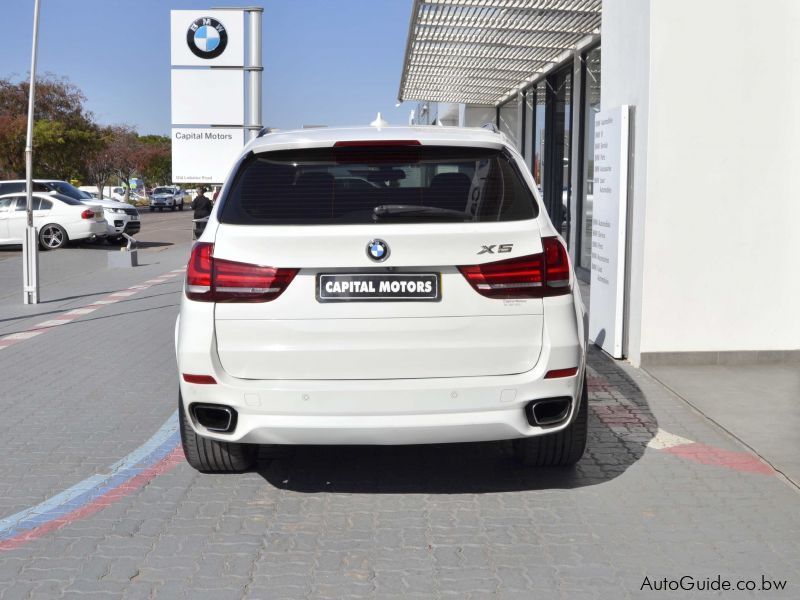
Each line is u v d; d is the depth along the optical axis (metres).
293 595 3.60
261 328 4.16
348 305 4.12
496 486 4.92
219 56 13.32
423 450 5.64
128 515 4.53
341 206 4.20
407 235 4.09
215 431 4.36
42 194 25.98
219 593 3.62
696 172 7.64
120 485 5.00
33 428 6.23
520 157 4.55
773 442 5.65
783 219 7.74
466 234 4.12
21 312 12.48
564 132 15.83
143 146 83.12
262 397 4.17
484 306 4.16
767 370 7.68
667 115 7.55
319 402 4.15
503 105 21.41
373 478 5.10
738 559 3.92
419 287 4.13
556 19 12.21
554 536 4.19
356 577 3.76
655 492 4.79
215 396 4.21
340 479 5.09
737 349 7.87
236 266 4.16
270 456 5.55
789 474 5.05
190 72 13.37
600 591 3.61
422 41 13.52
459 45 14.24
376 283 4.12
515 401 4.20
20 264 21.41
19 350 9.38
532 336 4.21
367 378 4.17
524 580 3.71
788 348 7.90
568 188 15.38
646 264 7.72
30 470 5.28
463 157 4.38
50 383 7.70
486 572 3.79
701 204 7.68
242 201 4.28
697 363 7.86
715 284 7.78
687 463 5.28
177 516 4.51
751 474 5.07
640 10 7.69
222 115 13.40
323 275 4.13
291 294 4.14
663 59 7.49
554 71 16.27
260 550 4.07
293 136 4.54
